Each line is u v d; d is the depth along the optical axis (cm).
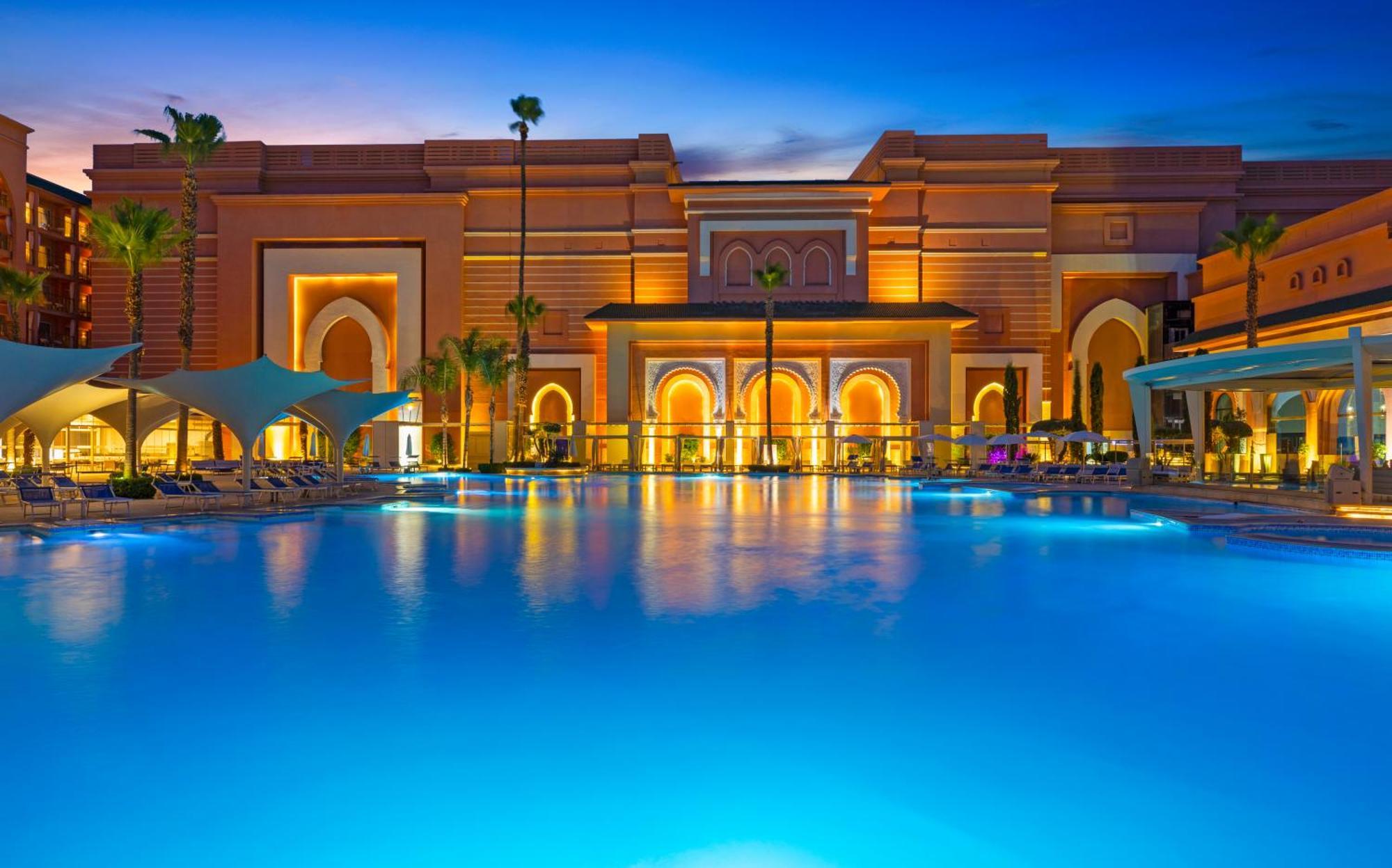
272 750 544
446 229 5409
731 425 5047
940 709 625
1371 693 657
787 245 5362
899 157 5416
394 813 458
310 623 898
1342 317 3344
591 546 1528
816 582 1152
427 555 1418
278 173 5553
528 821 451
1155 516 1981
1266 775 505
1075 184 5572
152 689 668
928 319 4894
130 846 423
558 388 5453
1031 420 5325
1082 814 457
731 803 472
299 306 5478
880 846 425
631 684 686
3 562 1339
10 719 599
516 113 4797
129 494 2472
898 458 4978
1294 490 2489
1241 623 900
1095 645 805
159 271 5469
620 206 5491
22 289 3928
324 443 5319
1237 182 5553
